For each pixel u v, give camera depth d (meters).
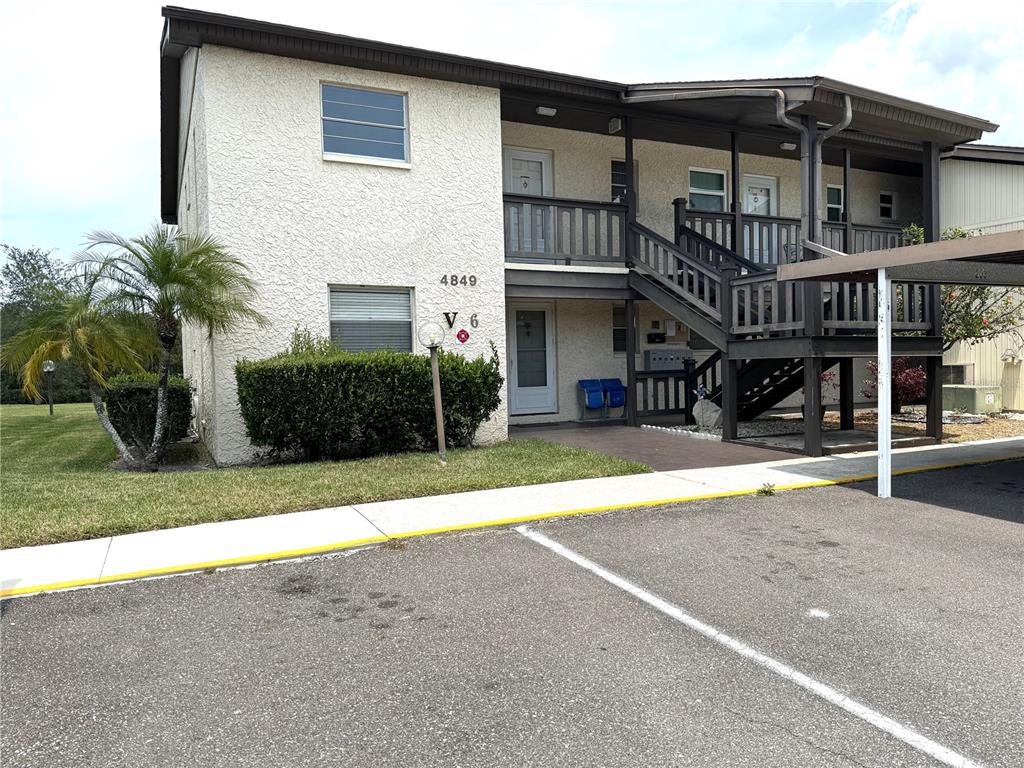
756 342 10.01
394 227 10.23
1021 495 7.17
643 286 11.99
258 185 9.40
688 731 2.86
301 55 9.48
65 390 31.88
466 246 10.72
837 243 13.49
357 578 4.83
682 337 14.72
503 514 6.31
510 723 2.95
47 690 3.30
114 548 5.41
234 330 9.30
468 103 10.70
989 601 4.24
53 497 6.91
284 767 2.66
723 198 15.15
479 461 8.66
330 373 8.77
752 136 13.29
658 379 14.00
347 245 9.92
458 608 4.26
